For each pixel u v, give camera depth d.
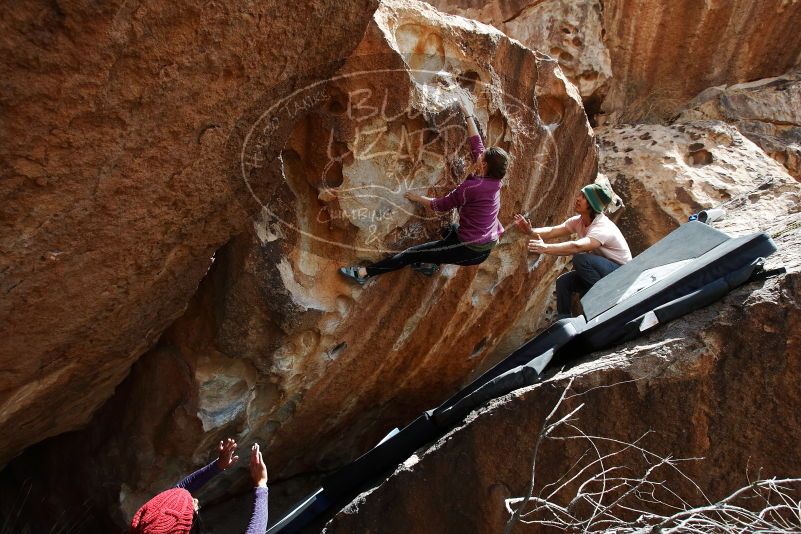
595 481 3.18
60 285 2.52
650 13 6.35
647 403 3.13
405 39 3.26
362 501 3.42
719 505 2.52
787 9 6.45
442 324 4.18
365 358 4.09
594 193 4.00
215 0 2.10
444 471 3.32
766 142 6.64
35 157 2.04
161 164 2.40
